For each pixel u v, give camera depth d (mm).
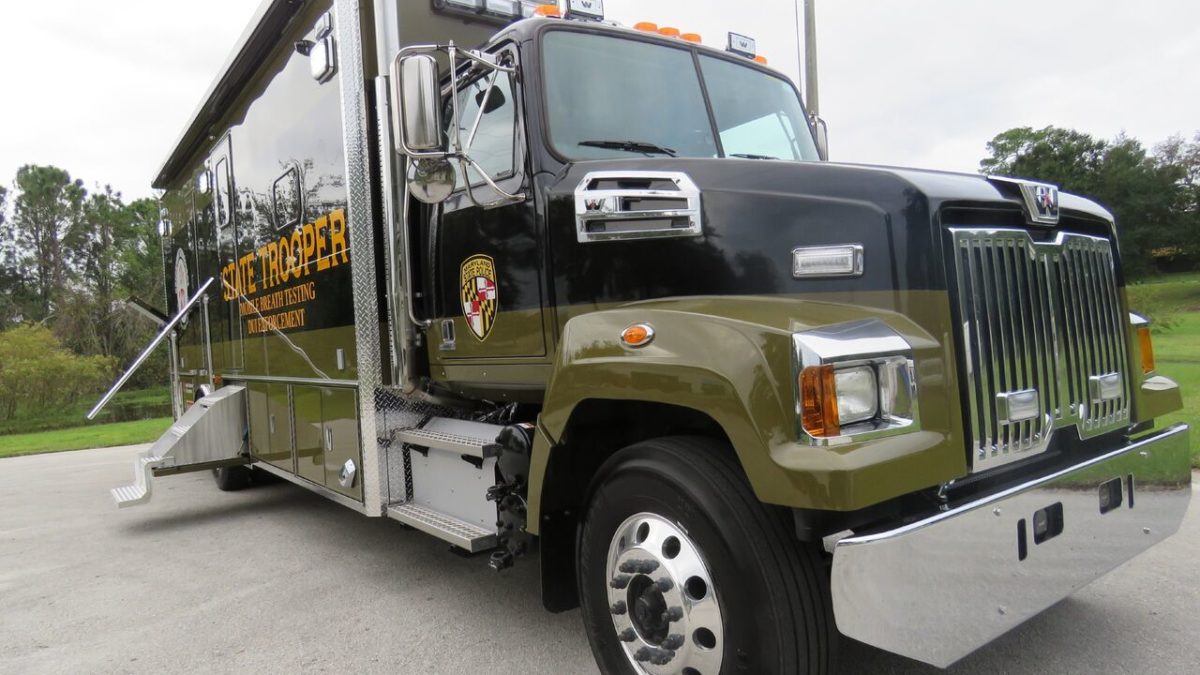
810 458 1956
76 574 4879
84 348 35250
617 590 2539
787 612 2111
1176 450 2938
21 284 44219
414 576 4414
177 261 7980
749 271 2615
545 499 2805
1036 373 2479
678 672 2346
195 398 7445
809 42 5332
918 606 2008
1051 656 2936
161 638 3686
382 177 3850
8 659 3527
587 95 3293
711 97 3648
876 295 2330
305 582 4418
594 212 2922
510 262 3326
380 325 4043
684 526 2312
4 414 25484
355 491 4215
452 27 4023
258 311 5621
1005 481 2430
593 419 2756
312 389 4770
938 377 2180
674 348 2332
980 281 2340
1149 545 2768
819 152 4293
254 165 5508
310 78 4543
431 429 3982
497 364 3449
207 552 5211
